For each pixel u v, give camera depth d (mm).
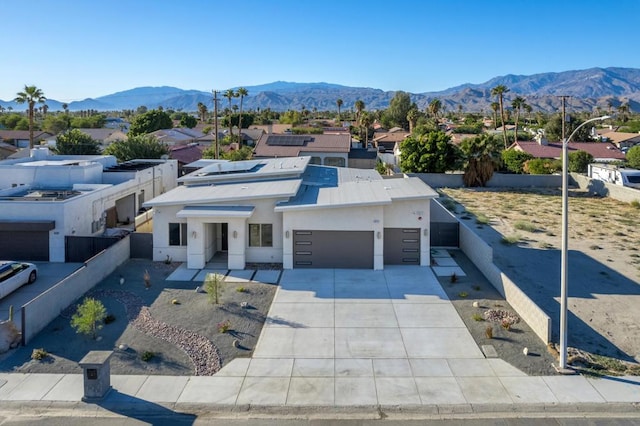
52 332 17594
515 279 23734
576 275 24344
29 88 63906
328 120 165125
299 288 22062
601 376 14734
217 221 24734
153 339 17094
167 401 13492
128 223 36375
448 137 56062
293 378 14664
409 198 24922
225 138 94312
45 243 26219
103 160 41656
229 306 19969
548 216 38875
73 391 13992
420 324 18344
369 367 15281
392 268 24969
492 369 15125
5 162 36312
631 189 45188
